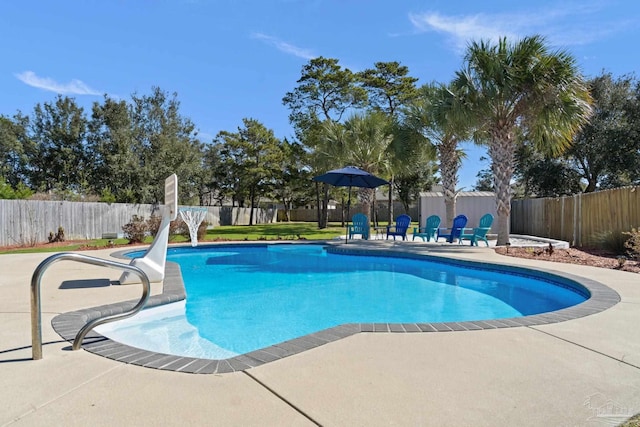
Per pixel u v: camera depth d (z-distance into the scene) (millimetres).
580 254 9008
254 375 2412
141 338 4004
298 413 1954
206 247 12125
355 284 7098
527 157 20328
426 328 3398
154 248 5738
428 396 2139
